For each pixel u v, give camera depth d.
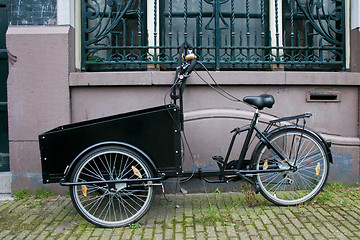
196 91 3.68
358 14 3.78
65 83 3.58
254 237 2.61
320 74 3.70
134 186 2.94
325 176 3.27
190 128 3.67
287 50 4.05
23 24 3.63
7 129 3.96
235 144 3.70
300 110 3.76
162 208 3.22
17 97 3.58
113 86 3.65
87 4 3.78
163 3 4.03
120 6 3.80
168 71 3.65
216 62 3.79
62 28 3.59
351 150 3.78
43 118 3.59
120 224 2.83
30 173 3.61
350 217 2.93
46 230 2.79
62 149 2.79
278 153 3.18
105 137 2.82
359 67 3.79
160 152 2.87
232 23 3.79
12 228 2.82
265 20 4.08
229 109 3.71
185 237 2.63
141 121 2.81
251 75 3.65
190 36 4.09
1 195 3.65
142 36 3.98
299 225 2.79
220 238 2.60
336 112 3.79
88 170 2.83
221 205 3.27
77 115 3.67
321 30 3.94
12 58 3.57
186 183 3.67
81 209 2.81
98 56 3.87
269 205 3.24
